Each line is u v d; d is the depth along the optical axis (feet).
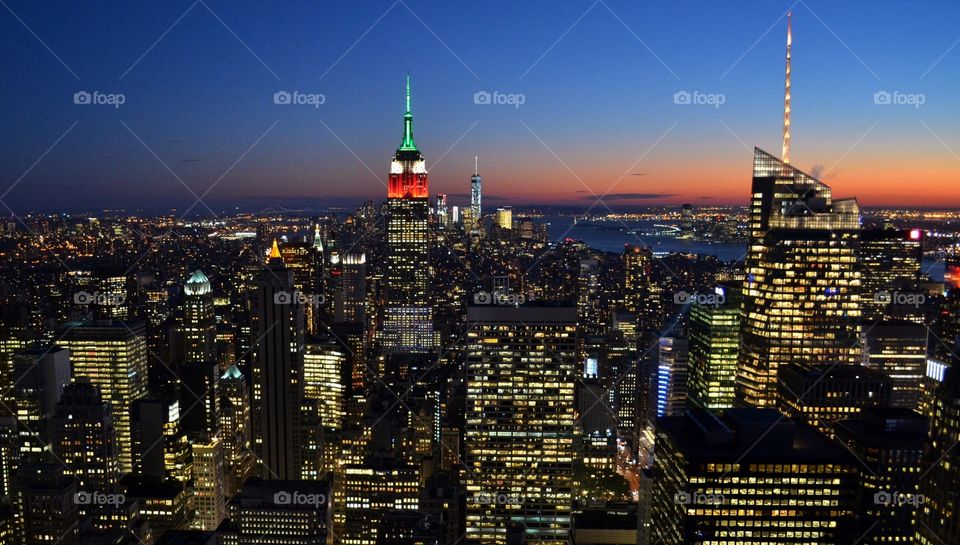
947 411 599.57
